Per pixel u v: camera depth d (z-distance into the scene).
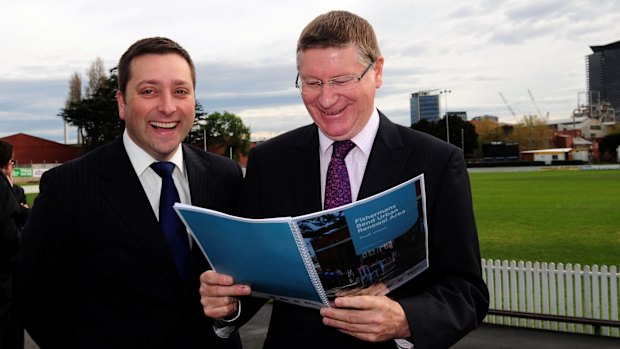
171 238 2.59
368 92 2.10
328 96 2.04
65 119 82.44
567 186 35.00
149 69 2.50
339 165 2.19
